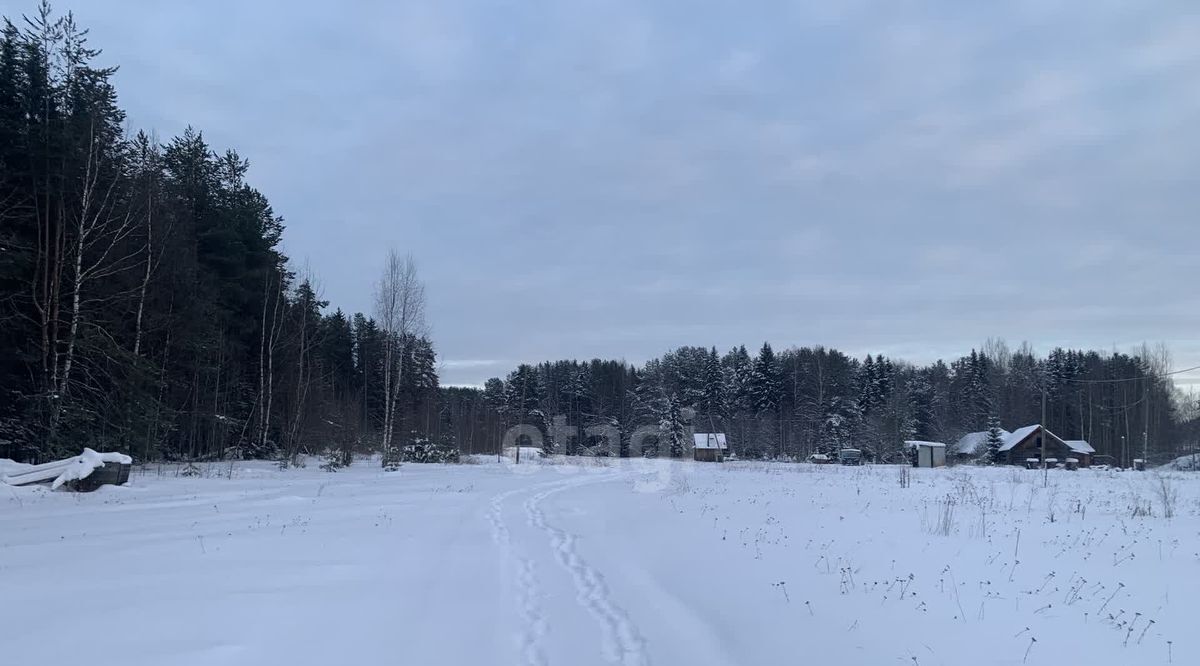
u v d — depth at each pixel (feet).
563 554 36.14
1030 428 208.44
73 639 19.02
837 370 269.44
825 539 39.81
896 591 26.84
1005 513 54.03
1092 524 46.85
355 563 31.12
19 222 78.02
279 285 128.57
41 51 79.56
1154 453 220.64
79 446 74.18
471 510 55.06
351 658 18.58
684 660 19.42
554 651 20.03
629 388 284.00
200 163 123.34
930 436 255.50
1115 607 24.27
